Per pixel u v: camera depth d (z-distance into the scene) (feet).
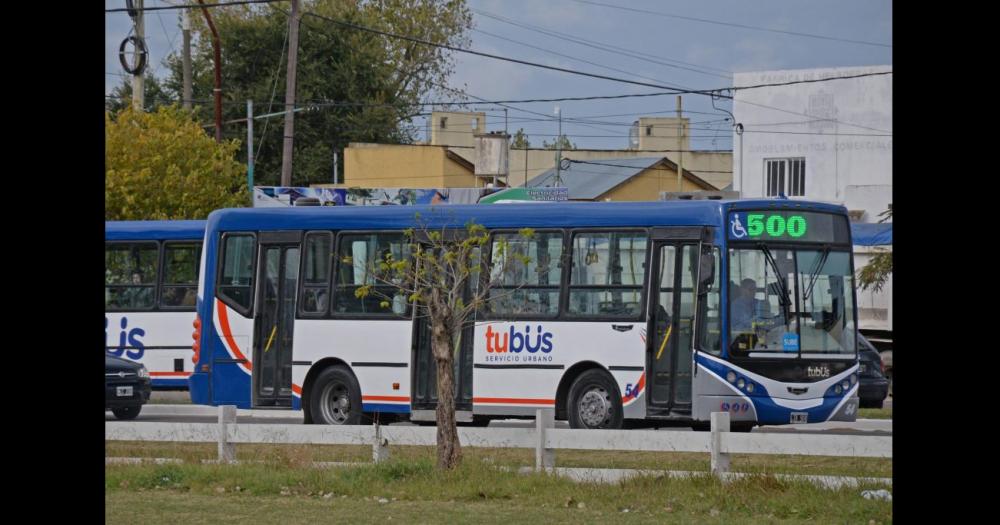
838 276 134.00
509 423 159.84
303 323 152.15
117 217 257.14
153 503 98.63
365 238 150.20
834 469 111.75
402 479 105.40
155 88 488.44
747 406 129.08
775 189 355.56
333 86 478.18
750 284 130.93
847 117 347.36
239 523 88.84
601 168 453.17
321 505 96.78
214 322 158.92
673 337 133.08
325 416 151.02
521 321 139.44
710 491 95.30
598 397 135.85
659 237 134.21
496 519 88.84
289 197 279.49
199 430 118.42
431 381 144.77
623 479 101.45
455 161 426.51
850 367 132.77
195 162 266.57
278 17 479.41
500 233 141.90
